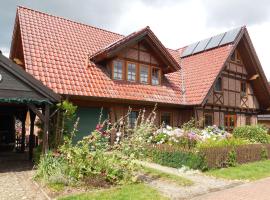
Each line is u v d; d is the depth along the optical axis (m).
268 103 24.98
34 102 10.66
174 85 20.36
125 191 8.26
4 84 10.07
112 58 17.17
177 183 9.56
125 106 17.20
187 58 23.88
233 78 22.84
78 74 15.80
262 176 11.24
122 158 9.91
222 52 21.12
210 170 11.87
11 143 17.70
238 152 13.51
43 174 9.33
